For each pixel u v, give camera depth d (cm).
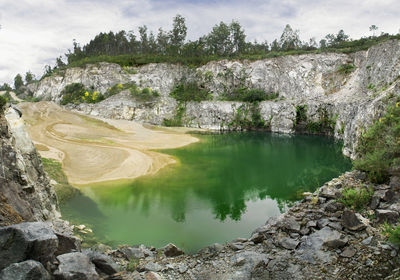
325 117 7400
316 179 3303
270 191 2869
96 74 10094
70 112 7794
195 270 1013
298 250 1055
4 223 920
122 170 3609
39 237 672
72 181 3128
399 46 6059
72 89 9944
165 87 10025
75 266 701
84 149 4622
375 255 909
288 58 9394
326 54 8806
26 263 606
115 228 1998
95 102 9238
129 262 1081
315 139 6681
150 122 8725
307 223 1276
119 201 2567
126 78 10075
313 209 1413
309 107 7712
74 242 887
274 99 8975
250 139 6775
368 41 9462
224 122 8731
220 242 1781
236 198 2656
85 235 1831
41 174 1908
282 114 8181
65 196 2600
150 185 3055
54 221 1812
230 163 4178
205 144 5906
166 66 10388
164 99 9350
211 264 1048
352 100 6662
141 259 1130
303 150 5278
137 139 5897
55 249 697
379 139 2002
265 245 1173
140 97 9238
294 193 2786
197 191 2869
